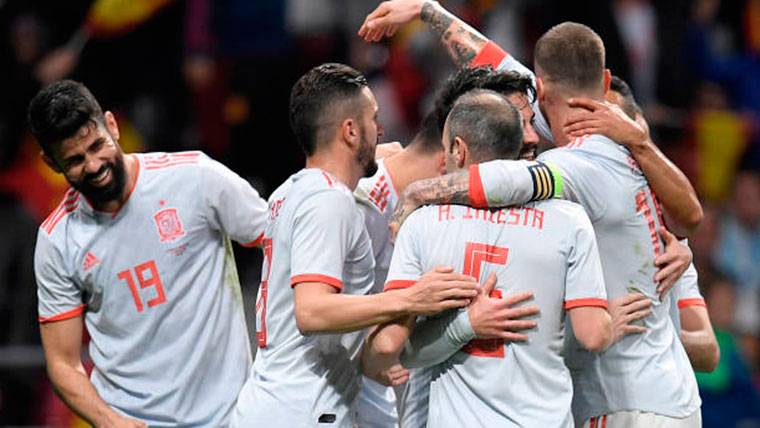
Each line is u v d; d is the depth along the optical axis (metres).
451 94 18.25
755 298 35.66
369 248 17.42
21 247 30.58
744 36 40.00
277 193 17.66
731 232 35.84
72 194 18.84
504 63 19.69
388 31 20.56
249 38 34.97
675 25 36.94
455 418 16.53
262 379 17.42
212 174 18.78
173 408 18.78
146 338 18.77
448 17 20.22
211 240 18.95
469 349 16.55
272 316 17.38
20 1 33.62
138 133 34.16
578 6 34.94
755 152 36.38
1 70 32.81
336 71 17.27
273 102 34.84
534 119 18.72
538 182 16.31
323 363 17.23
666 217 18.05
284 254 17.09
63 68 33.56
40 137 17.81
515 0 36.50
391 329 16.44
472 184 16.28
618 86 19.23
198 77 34.69
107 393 19.06
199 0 34.72
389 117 36.53
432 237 16.52
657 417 17.38
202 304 18.80
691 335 19.31
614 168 17.50
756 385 31.48
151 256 18.62
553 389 16.44
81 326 19.08
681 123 36.19
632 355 17.52
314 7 36.84
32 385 28.73
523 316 16.28
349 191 17.08
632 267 17.61
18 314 30.16
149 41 34.50
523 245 16.34
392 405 18.81
